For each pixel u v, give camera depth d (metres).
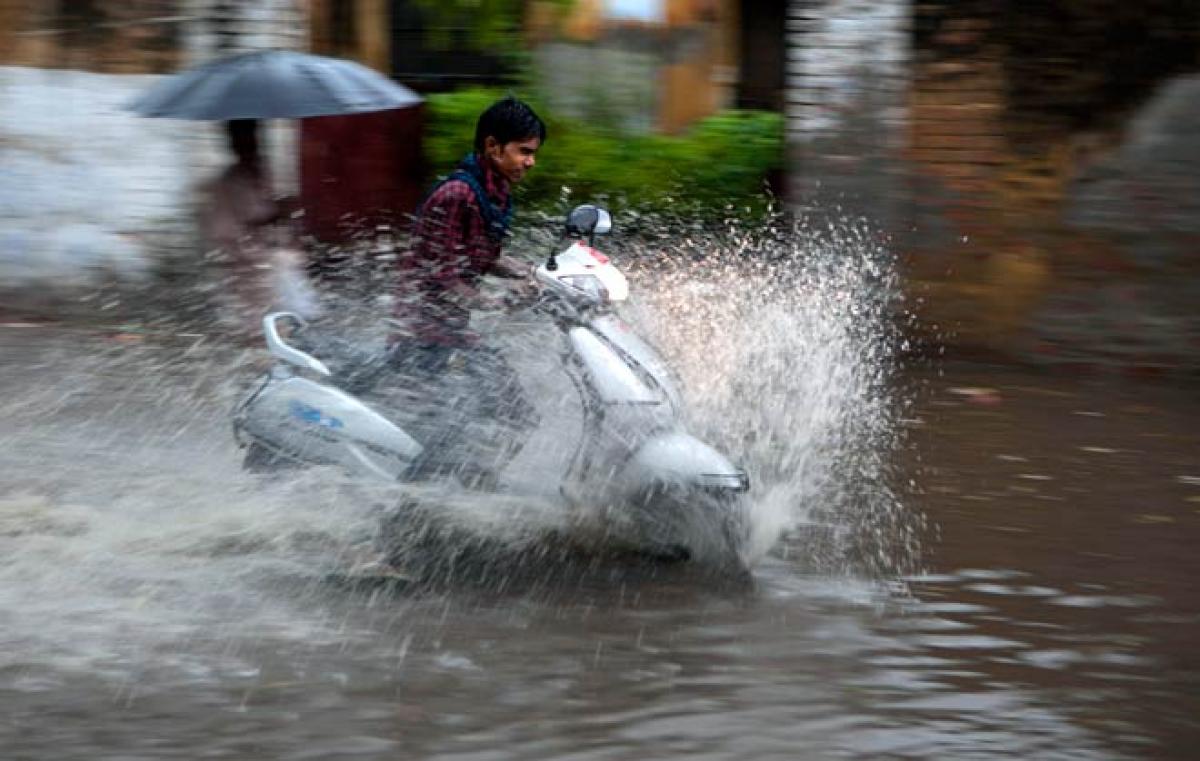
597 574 9.88
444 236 10.20
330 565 9.92
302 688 7.93
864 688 8.10
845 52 17.47
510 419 10.02
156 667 8.18
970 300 17.45
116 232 18.52
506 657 8.44
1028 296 17.30
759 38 19.88
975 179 17.30
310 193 18.98
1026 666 8.49
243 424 10.52
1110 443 13.86
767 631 8.94
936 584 9.89
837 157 17.67
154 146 18.41
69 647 8.43
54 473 11.93
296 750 7.18
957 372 16.91
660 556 10.12
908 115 17.41
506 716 7.64
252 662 8.28
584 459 9.83
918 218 17.52
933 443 13.66
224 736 7.33
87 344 17.05
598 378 9.76
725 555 9.95
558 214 19.05
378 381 10.34
